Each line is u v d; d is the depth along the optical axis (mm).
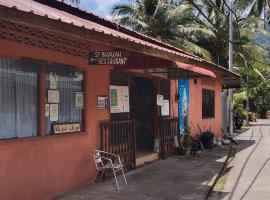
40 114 8398
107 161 10805
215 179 11227
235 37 28328
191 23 31188
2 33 7340
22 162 7832
